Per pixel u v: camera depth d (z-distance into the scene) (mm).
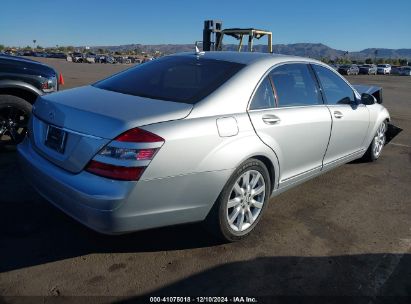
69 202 2785
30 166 3193
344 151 4820
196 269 2982
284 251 3297
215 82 3297
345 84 4848
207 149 2908
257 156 3342
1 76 5168
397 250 3416
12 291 2641
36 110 3395
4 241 3201
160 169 2686
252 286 2822
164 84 3391
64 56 78188
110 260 3041
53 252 3100
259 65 3600
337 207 4258
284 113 3633
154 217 2785
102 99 3117
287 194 4543
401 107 13859
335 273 3027
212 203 3041
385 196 4641
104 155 2637
